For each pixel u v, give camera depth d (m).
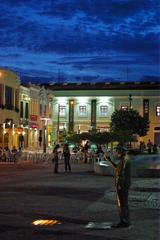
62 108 81.06
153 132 78.12
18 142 55.97
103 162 29.11
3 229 10.98
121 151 11.42
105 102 79.81
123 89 79.12
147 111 78.25
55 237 10.18
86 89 80.44
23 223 11.72
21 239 9.96
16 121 56.84
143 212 13.61
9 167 32.69
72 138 40.09
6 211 13.50
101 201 15.73
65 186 20.50
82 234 10.52
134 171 24.25
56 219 12.35
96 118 80.00
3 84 53.00
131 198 16.02
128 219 11.35
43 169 31.53
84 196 17.06
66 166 29.64
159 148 55.50
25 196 16.89
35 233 10.56
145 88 78.44
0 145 51.88
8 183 21.64
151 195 16.78
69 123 80.50
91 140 37.97
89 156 40.62
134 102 79.00
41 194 17.55
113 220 12.24
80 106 80.62
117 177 11.38
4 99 53.25
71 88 80.94
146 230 11.03
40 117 67.44
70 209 14.01
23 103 60.28
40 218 12.44
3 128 52.66
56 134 75.56
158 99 78.12
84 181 22.95
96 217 12.70
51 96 74.12
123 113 67.44
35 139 64.94
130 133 42.31
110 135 37.44
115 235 10.47
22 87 59.81
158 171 24.22
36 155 40.03
